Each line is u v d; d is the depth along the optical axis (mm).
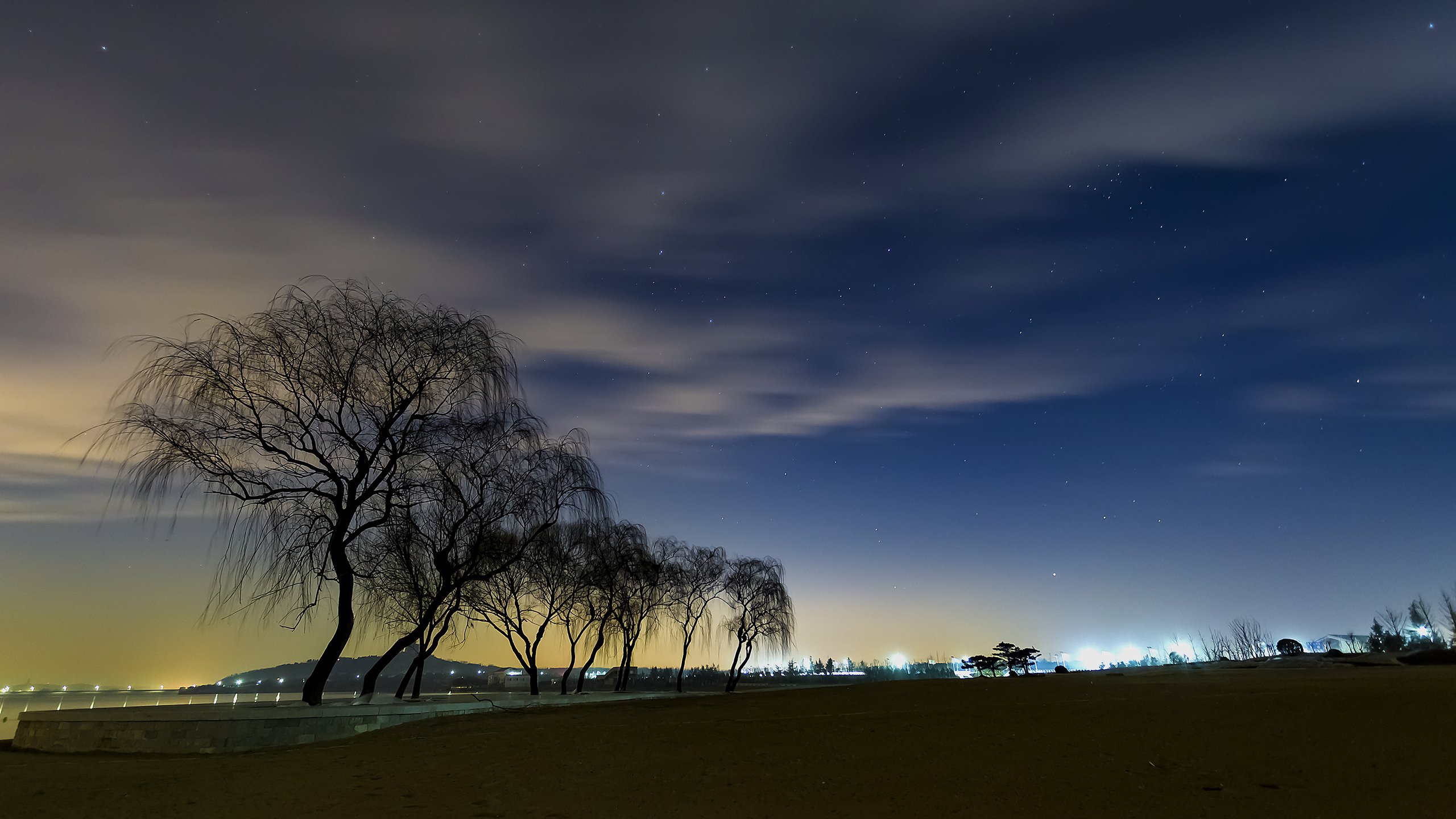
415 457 24359
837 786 10719
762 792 10531
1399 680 20828
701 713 22016
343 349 23078
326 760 14664
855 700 24016
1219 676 30031
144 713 17625
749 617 54375
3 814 10398
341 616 22500
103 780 12688
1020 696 22188
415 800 10773
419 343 24234
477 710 25547
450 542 26094
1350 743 11641
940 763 11914
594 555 41250
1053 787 10000
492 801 10570
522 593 37125
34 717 18234
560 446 33344
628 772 12328
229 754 16578
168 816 10195
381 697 28703
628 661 47531
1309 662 37469
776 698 28172
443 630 32594
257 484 22234
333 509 23219
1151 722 14711
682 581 52906
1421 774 9672
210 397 21453
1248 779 9867
